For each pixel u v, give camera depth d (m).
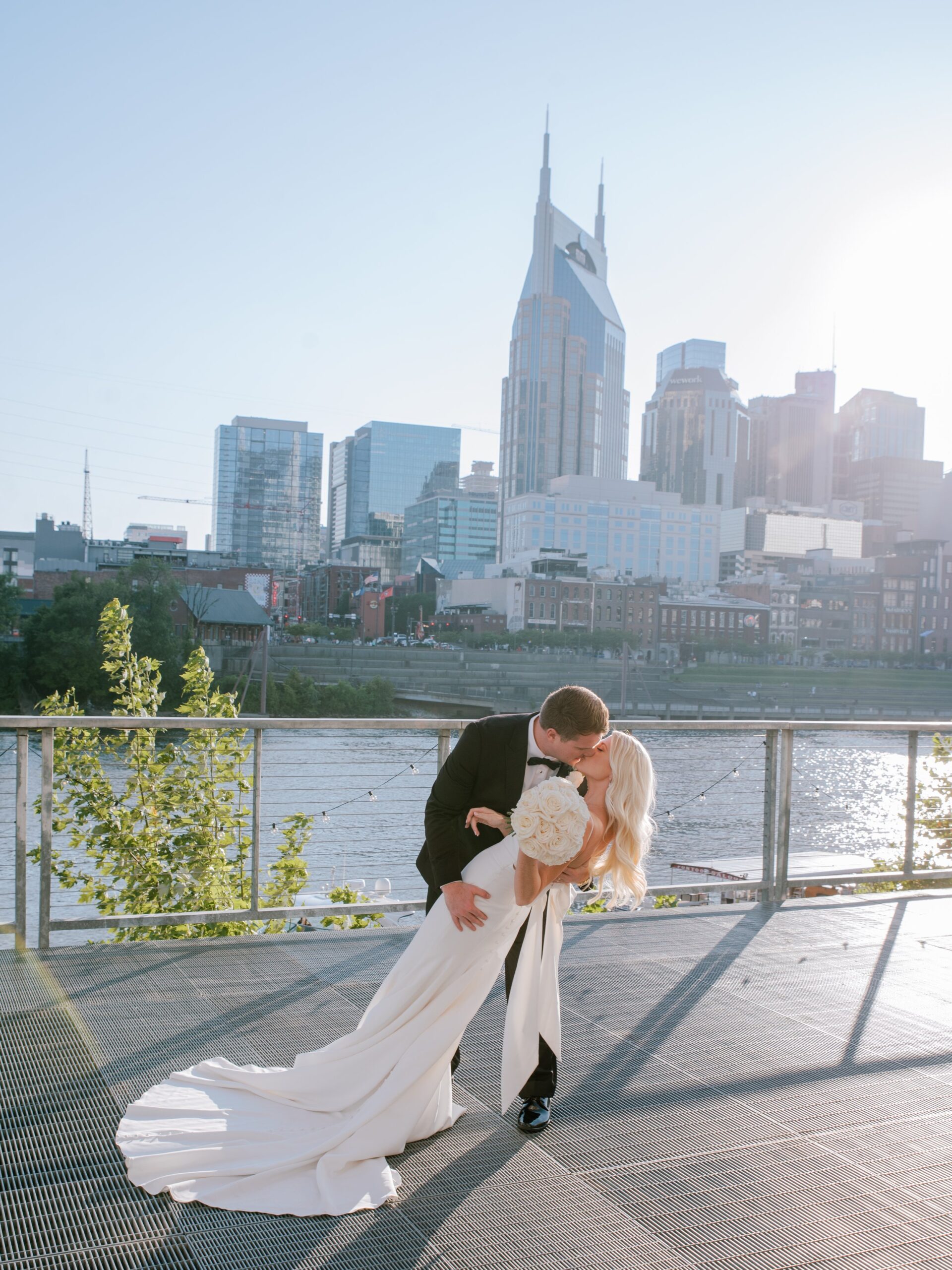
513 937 3.13
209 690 8.38
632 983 4.85
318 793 18.89
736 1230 2.66
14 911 5.11
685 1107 3.46
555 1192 2.84
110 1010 4.18
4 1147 2.94
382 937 5.47
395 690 108.38
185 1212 2.65
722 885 6.61
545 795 2.83
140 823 6.86
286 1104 3.14
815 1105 3.52
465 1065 3.83
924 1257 2.56
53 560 142.12
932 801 9.06
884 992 4.82
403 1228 2.62
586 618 182.25
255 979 4.66
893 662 197.12
